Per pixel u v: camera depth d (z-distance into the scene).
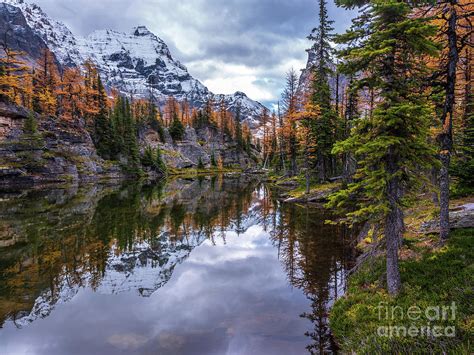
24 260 15.55
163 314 9.86
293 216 25.86
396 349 6.27
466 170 15.52
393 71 8.11
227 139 119.81
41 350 7.89
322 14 31.12
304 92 38.72
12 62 56.84
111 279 13.17
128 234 20.88
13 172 46.12
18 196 36.28
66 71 65.25
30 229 21.45
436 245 10.95
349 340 7.47
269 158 99.19
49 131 57.75
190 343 8.07
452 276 8.62
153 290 11.88
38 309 10.42
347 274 12.28
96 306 10.59
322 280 12.20
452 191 15.83
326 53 32.03
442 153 10.48
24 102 65.81
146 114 112.62
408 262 10.26
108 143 72.31
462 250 9.77
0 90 50.62
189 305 10.48
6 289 12.12
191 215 27.98
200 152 109.50
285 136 50.34
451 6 9.62
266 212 28.70
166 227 23.14
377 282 9.91
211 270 14.20
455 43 9.83
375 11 7.81
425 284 8.75
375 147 7.80
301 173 40.78
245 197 39.91
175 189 49.81
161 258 16.08
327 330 8.62
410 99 8.34
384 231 9.70
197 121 124.75
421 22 7.53
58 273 13.88
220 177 82.25
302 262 14.35
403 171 8.33
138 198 37.94
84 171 59.88
